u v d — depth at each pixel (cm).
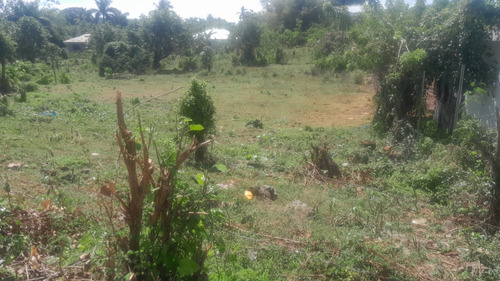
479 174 794
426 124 1204
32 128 1153
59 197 521
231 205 628
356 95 2144
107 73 3103
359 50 1341
